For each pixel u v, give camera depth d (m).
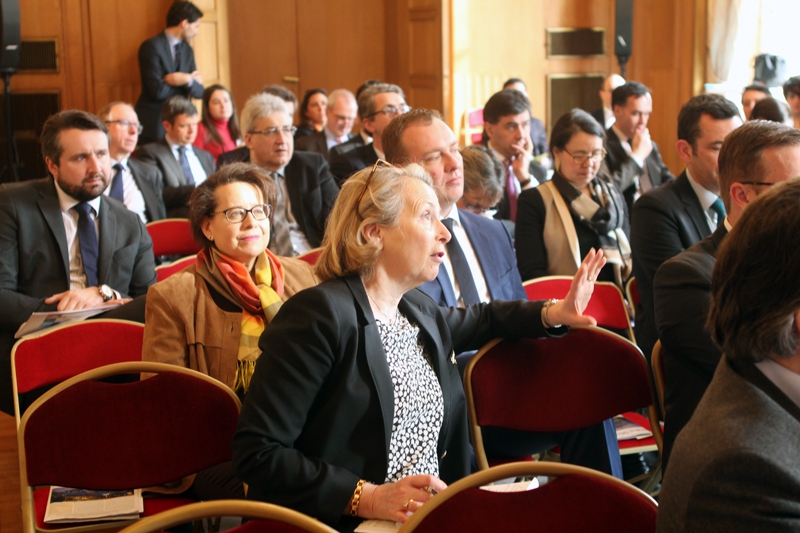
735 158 2.08
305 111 7.27
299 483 1.64
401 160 2.65
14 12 6.95
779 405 1.09
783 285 1.06
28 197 3.24
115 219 3.41
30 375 2.30
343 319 1.74
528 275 3.57
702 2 8.40
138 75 7.90
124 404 1.93
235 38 8.55
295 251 4.32
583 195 3.60
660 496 1.15
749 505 1.02
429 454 1.88
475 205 3.46
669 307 2.12
